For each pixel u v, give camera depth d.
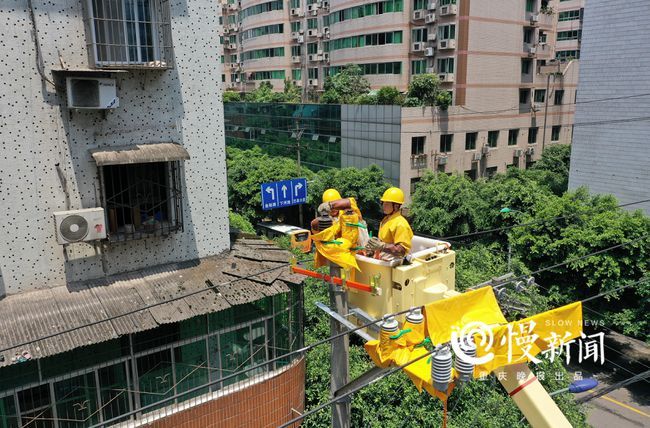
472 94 34.84
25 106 9.66
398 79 38.25
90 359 9.54
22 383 8.94
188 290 10.70
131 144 10.85
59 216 9.88
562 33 51.41
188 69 11.38
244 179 33.72
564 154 35.12
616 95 23.70
